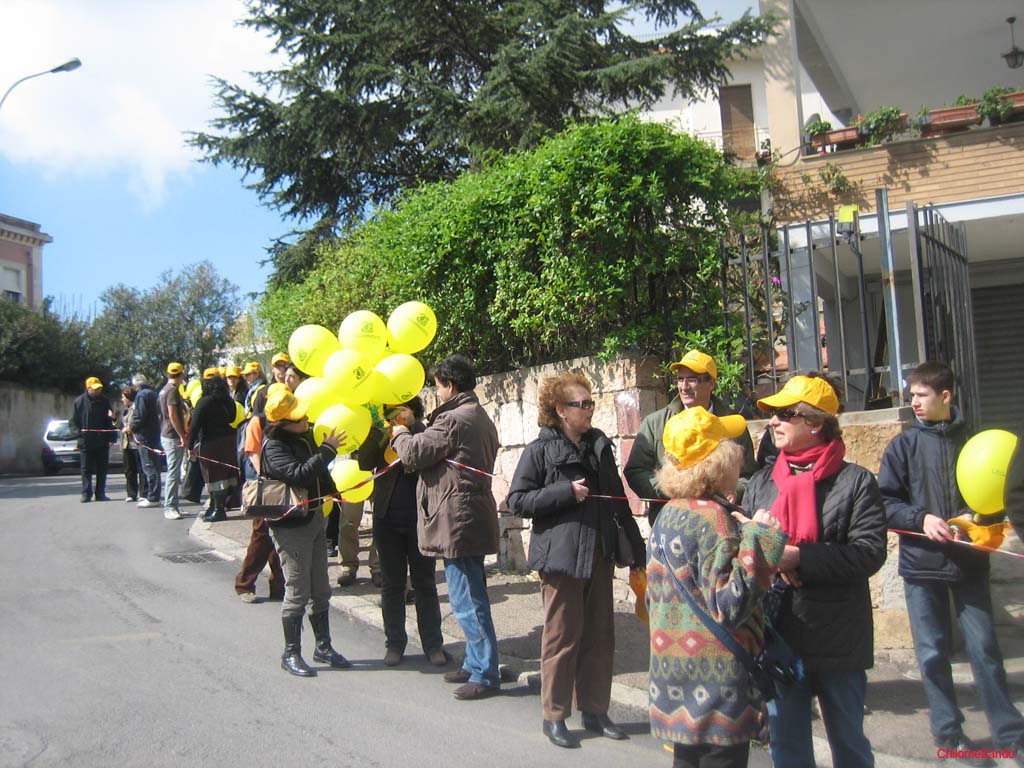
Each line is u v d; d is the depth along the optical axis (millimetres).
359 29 16609
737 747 3162
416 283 8547
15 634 6316
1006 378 12000
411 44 17062
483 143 15570
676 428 3373
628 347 6898
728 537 3186
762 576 3137
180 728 4629
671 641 3217
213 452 10836
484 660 5207
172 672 5543
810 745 3539
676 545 3252
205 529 10781
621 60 16203
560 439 4754
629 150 6797
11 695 5062
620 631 6199
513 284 7461
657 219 6895
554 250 7051
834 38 12422
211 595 7621
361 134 16984
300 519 5562
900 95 14227
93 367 34562
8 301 32938
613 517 4730
